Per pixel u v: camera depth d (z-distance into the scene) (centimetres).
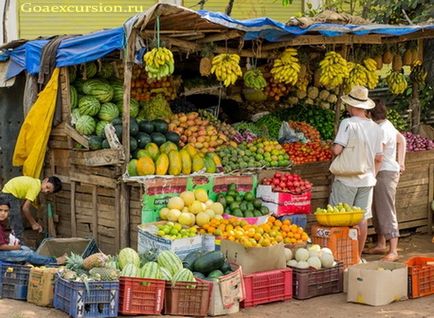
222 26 812
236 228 779
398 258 944
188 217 809
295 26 857
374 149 881
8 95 1042
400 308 739
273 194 877
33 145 927
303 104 1108
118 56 930
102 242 881
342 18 899
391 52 1027
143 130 860
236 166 887
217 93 1073
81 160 887
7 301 741
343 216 825
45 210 960
